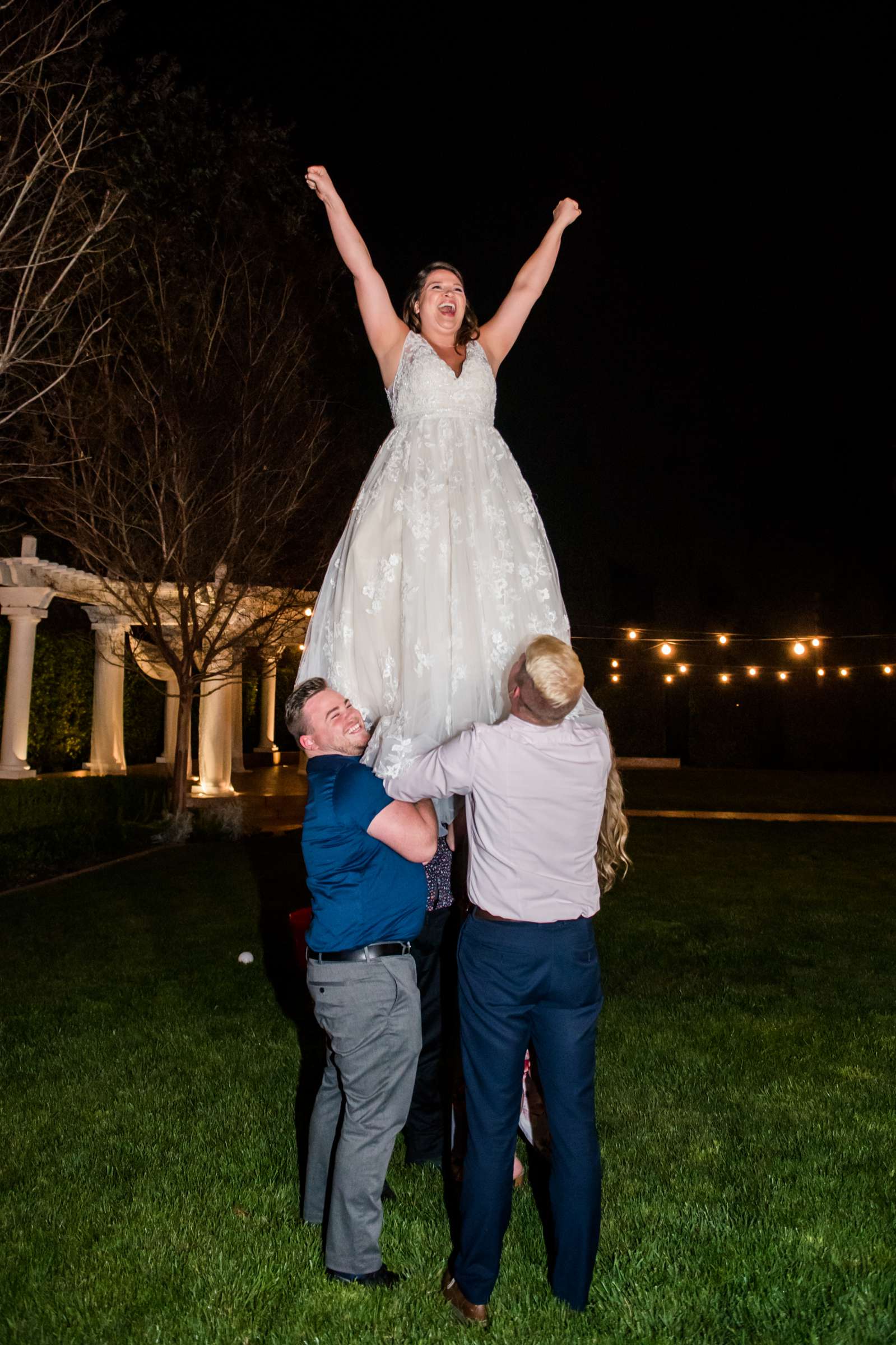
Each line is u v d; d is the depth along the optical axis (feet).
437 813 10.18
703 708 83.41
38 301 25.36
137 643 43.93
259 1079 14.21
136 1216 10.32
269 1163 11.62
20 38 22.25
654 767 78.69
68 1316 8.58
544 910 8.66
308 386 39.50
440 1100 11.87
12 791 33.50
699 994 18.80
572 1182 8.64
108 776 40.34
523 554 10.11
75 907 25.89
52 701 46.39
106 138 24.26
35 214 25.04
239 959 20.88
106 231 28.32
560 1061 8.77
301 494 37.63
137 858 33.30
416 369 10.15
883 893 29.55
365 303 10.62
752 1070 14.65
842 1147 12.00
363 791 9.09
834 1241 9.73
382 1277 9.26
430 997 11.66
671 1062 14.99
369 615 9.93
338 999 9.20
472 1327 8.55
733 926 24.79
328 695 9.55
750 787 63.41
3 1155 11.75
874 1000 18.53
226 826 37.99
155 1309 8.71
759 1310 8.64
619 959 21.49
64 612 50.21
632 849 37.04
